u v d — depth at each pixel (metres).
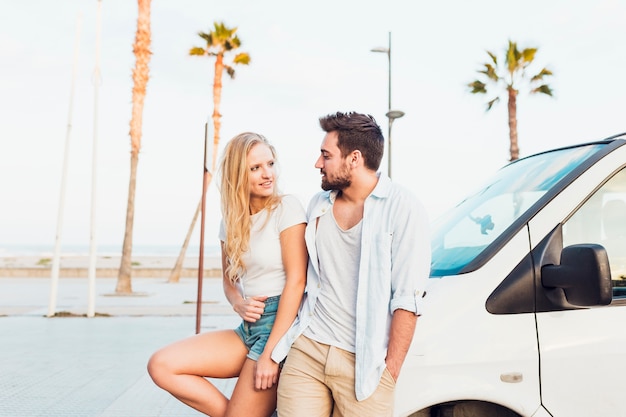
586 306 2.31
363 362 2.22
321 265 2.46
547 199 2.60
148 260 58.59
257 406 2.56
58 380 6.97
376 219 2.36
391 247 2.30
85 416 5.55
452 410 2.38
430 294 2.41
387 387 2.21
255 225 2.67
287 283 2.55
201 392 2.68
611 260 2.56
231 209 2.64
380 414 2.21
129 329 11.24
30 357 8.36
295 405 2.34
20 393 6.34
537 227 2.52
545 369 2.35
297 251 2.59
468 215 3.08
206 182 7.22
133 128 19.52
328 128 2.44
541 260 2.45
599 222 2.59
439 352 2.30
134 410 5.75
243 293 2.76
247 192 2.64
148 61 19.78
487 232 2.74
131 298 18.47
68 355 8.52
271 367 2.48
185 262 54.91
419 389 2.28
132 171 19.53
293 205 2.65
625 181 2.67
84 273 31.89
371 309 2.26
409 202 2.31
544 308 2.40
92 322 12.27
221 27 26.59
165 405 5.92
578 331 2.40
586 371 2.37
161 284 26.52
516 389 2.33
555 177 2.76
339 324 2.35
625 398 2.39
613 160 2.69
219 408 2.69
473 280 2.43
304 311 2.48
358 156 2.39
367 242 2.33
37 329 11.19
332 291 2.41
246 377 2.58
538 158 3.19
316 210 2.51
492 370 2.32
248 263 2.68
